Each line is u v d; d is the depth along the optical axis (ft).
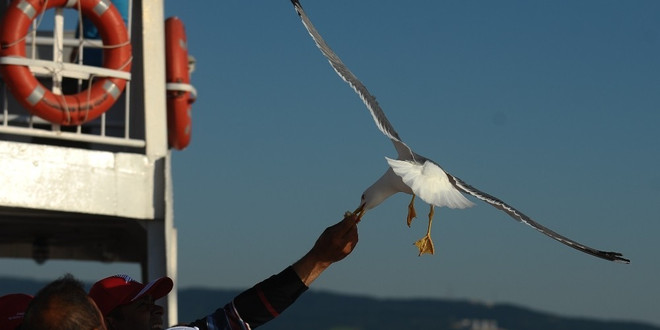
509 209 13.66
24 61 36.22
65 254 54.39
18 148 35.60
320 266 14.17
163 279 14.07
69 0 37.55
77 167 36.73
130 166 38.04
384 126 14.42
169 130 42.88
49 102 36.47
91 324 10.75
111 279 14.02
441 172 13.65
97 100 37.45
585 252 13.52
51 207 36.01
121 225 44.75
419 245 14.89
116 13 38.50
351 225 14.07
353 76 15.16
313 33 15.83
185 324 13.85
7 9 36.96
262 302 14.01
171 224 38.58
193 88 43.04
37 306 10.69
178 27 43.21
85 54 42.45
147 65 39.70
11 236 53.01
